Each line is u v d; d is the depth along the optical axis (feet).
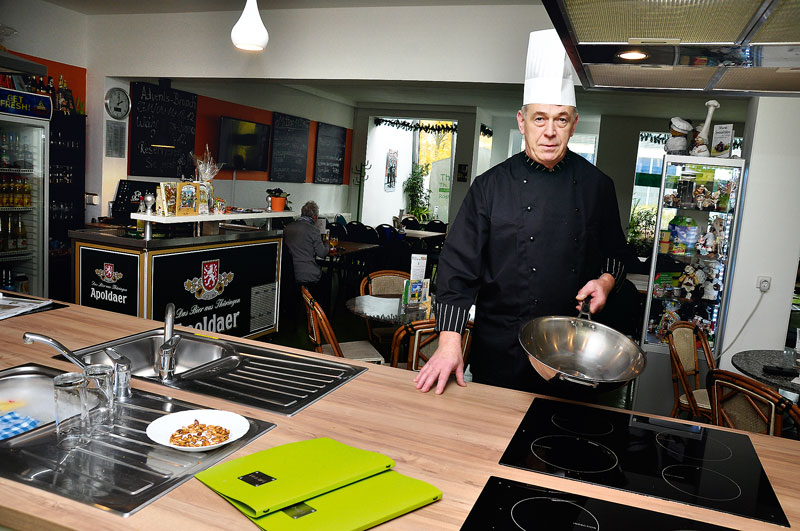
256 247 17.07
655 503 3.76
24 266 16.88
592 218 6.44
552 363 5.18
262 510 3.27
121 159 21.07
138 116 21.30
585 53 4.75
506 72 15.78
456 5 15.96
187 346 6.95
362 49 16.92
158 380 5.53
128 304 13.73
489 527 3.35
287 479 3.66
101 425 4.52
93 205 20.48
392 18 16.56
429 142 48.85
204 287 15.21
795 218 12.88
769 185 12.91
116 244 13.69
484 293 6.64
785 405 8.09
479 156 37.63
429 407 5.17
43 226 16.52
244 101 26.91
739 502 3.83
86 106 20.33
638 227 37.24
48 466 3.87
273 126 29.14
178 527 3.21
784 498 3.92
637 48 4.47
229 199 26.84
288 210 19.40
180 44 18.99
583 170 6.45
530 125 5.97
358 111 37.11
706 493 3.92
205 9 18.34
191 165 23.99
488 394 5.59
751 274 13.24
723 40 4.11
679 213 13.61
